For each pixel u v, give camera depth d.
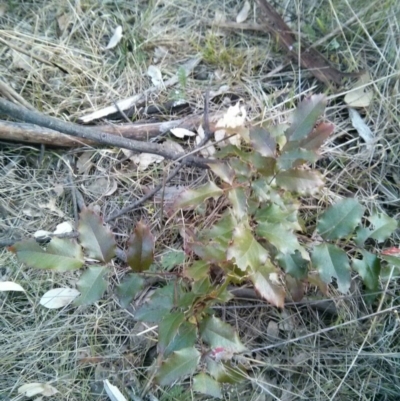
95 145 0.62
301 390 0.52
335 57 0.69
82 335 0.54
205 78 0.68
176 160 0.59
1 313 0.55
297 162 0.44
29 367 0.53
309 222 0.57
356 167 0.61
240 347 0.41
